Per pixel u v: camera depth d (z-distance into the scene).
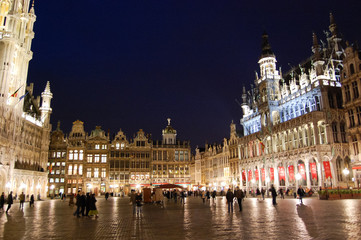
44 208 37.91
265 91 72.12
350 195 40.22
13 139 65.81
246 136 78.69
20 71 74.12
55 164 99.88
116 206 40.34
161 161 107.69
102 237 14.16
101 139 104.06
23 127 75.94
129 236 14.29
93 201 24.44
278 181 64.62
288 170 61.34
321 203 32.75
